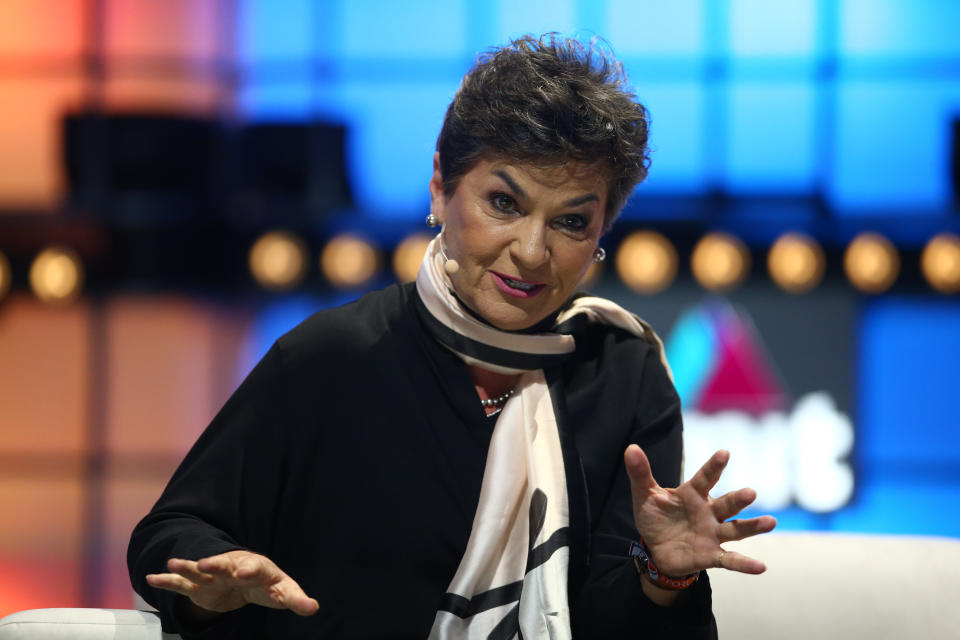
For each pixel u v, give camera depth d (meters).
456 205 5.13
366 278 19.14
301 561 5.32
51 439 19.44
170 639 5.14
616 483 5.56
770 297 18.77
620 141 4.96
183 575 4.29
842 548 6.23
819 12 18.72
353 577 5.21
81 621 5.20
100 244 19.64
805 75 18.77
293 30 19.27
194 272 19.56
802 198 18.81
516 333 5.34
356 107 19.20
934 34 18.73
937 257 18.52
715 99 18.81
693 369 18.75
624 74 5.26
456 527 5.20
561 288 5.14
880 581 6.09
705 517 4.54
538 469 5.25
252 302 19.53
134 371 19.56
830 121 18.80
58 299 19.48
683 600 4.82
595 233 5.14
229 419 5.33
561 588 5.04
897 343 18.70
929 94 18.73
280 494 5.36
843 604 6.03
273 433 5.28
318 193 19.30
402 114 19.16
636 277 18.59
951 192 18.80
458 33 19.06
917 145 18.81
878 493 18.48
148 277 19.58
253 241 19.41
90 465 19.36
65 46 19.55
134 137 19.47
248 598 4.46
